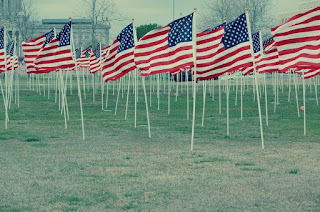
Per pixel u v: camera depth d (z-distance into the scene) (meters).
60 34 26.56
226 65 22.83
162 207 13.60
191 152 21.89
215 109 42.94
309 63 22.92
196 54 22.97
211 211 13.20
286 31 23.06
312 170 18.11
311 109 42.47
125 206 13.67
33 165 19.02
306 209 13.33
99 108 44.03
